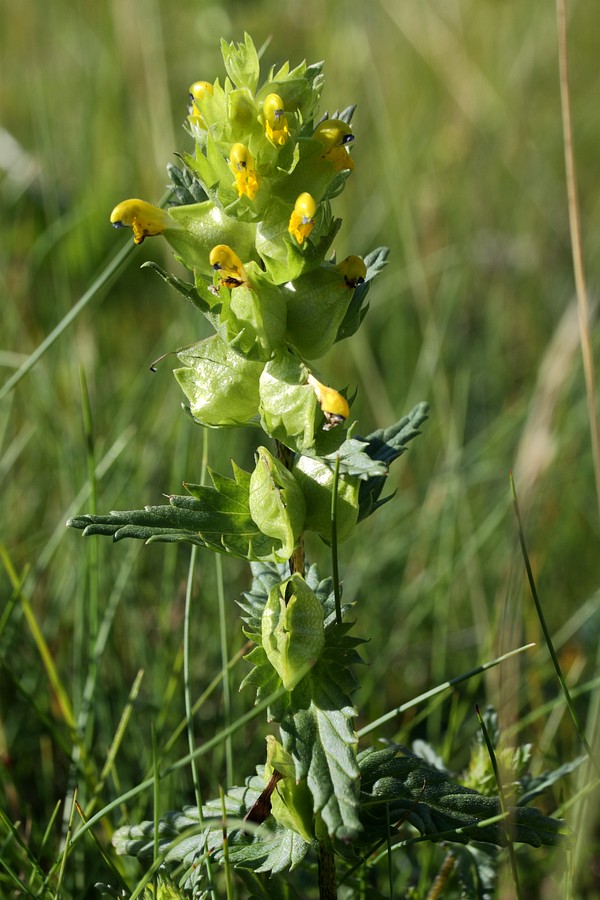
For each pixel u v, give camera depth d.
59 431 0.58
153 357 0.64
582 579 0.60
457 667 0.56
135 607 0.53
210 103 0.42
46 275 0.79
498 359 0.78
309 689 0.42
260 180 0.42
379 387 0.69
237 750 0.51
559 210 0.91
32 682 0.51
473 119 0.94
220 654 0.53
